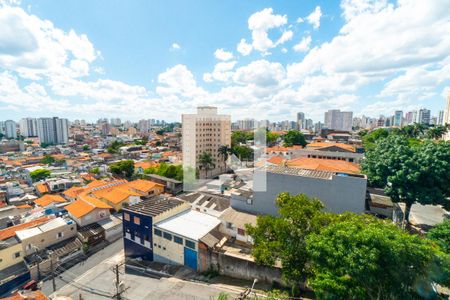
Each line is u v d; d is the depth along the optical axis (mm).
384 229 10961
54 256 26438
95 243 31141
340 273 11398
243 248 23656
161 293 20188
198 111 69812
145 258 26938
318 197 24578
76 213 33594
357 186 23000
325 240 11773
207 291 19953
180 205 30047
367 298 10570
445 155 23047
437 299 10141
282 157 57469
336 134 109625
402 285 9977
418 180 23422
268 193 26609
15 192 53125
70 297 21438
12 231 28328
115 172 66188
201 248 22906
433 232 16688
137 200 41844
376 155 29766
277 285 19328
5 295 22516
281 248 15953
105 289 22141
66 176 67438
